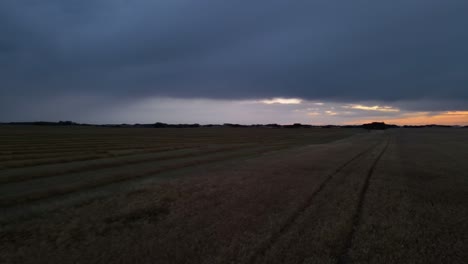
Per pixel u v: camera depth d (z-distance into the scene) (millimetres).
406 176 14156
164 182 13039
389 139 58906
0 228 7328
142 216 8039
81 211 8617
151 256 5605
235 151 31203
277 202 9297
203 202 9359
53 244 6246
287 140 58812
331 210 8445
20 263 5434
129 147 37375
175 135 85625
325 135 87688
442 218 7785
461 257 5559
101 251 5859
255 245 6027
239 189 11211
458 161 20062
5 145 40344
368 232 6773
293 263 5301
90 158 24203
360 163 19078
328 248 5902
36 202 10531
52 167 18562
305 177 13820
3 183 13891
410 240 6324
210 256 5566
